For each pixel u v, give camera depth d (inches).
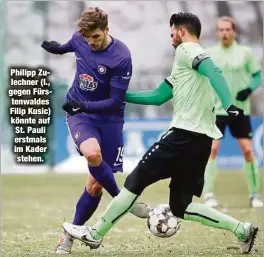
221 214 797.2
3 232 1040.8
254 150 2225.6
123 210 782.5
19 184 1854.1
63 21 2696.9
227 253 823.1
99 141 836.0
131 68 821.2
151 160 769.6
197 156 767.7
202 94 763.4
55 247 890.7
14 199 1518.2
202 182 792.9
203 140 764.6
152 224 818.2
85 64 820.0
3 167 2297.0
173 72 785.6
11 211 1312.7
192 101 762.2
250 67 1326.3
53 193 1630.2
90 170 816.3
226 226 796.6
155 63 2655.0
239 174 2107.5
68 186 1790.1
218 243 912.3
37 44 2630.4
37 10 2674.7
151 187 1770.4
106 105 810.8
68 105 812.0
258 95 2474.2
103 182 818.2
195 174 779.4
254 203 1353.3
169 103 2439.7
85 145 807.7
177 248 871.7
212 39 2741.1
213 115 776.9
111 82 813.2
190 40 771.4
